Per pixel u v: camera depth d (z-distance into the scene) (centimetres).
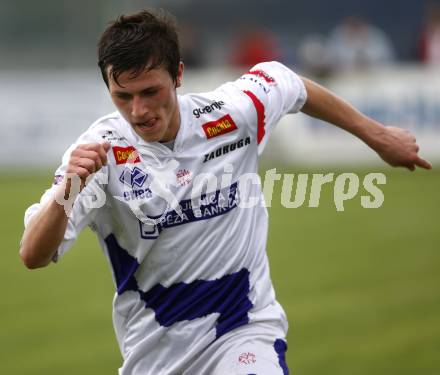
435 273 3152
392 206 4428
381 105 5762
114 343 2536
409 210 4303
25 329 2697
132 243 1318
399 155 1493
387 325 2561
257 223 1403
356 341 2420
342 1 7300
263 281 1378
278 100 1410
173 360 1348
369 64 6234
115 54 1193
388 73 5791
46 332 2658
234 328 1337
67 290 3162
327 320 2642
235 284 1350
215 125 1335
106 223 1316
